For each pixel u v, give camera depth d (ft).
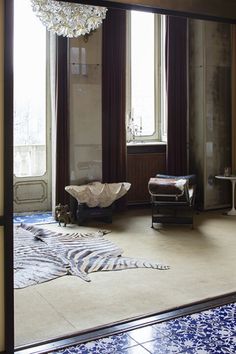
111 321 12.21
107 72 26.27
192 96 28.43
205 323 12.05
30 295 14.26
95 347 10.77
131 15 28.27
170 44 27.73
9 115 9.70
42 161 27.32
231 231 22.80
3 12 9.56
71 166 25.44
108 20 25.98
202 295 14.07
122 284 15.23
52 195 26.05
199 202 28.19
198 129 28.17
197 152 28.32
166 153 28.66
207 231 22.81
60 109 25.00
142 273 16.38
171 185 23.09
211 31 27.61
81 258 18.06
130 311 12.89
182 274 16.24
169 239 21.25
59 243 20.25
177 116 28.32
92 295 14.21
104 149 26.63
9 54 9.62
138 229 23.22
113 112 26.71
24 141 26.78
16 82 26.32
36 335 11.42
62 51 24.80
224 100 28.43
